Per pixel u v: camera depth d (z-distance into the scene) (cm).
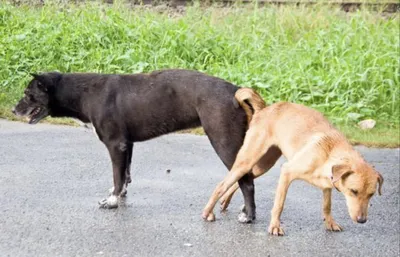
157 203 696
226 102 653
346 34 1279
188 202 705
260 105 657
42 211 654
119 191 677
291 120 634
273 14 1378
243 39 1280
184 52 1207
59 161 823
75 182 749
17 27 1242
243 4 1445
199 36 1245
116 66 1152
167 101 677
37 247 570
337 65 1180
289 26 1365
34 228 610
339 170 575
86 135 950
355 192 575
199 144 941
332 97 1113
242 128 654
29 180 745
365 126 1060
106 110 681
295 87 1112
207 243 600
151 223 640
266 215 682
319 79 1138
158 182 767
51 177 760
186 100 669
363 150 958
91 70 1158
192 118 674
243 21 1362
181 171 814
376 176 577
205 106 657
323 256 589
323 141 608
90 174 781
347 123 1068
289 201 727
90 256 559
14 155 835
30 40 1195
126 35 1228
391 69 1170
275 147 651
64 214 649
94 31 1229
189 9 1359
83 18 1264
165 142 940
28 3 1358
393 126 1080
